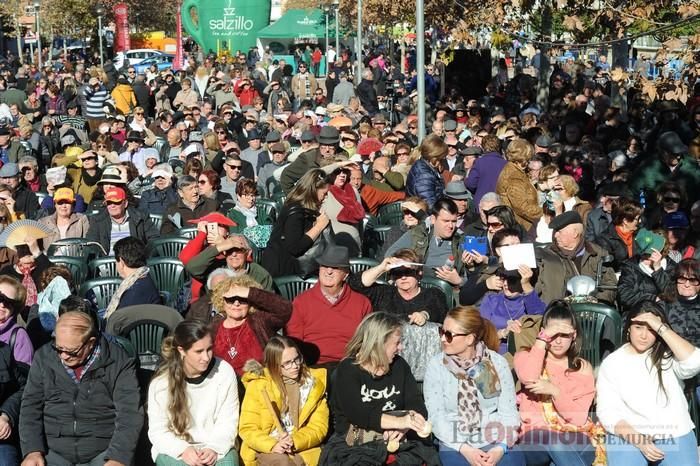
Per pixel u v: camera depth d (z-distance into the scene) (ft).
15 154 67.87
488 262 33.68
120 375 26.18
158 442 25.77
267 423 26.14
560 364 26.91
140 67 199.72
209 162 59.11
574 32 54.34
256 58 165.78
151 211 50.21
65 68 137.90
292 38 177.68
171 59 211.41
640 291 33.60
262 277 32.81
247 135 76.43
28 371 27.71
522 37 58.13
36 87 110.11
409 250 31.04
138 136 66.39
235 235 32.81
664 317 26.25
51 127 78.95
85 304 27.09
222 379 26.20
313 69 167.84
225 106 81.66
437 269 33.96
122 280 35.14
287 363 26.07
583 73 108.37
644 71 50.21
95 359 26.00
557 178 40.55
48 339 31.09
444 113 70.54
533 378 26.63
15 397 27.27
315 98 113.39
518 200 41.75
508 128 62.08
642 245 33.94
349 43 194.08
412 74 143.02
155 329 31.60
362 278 31.12
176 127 74.84
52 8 208.95
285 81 136.26
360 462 25.63
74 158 56.49
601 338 31.76
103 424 26.17
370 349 25.90
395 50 181.78
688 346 26.09
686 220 38.78
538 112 79.36
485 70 88.48
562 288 33.45
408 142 61.57
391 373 26.37
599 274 34.30
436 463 26.11
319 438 26.45
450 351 26.27
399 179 49.75
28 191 51.37
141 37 239.09
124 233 42.73
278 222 36.19
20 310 28.99
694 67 44.57
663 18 50.47
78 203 51.08
